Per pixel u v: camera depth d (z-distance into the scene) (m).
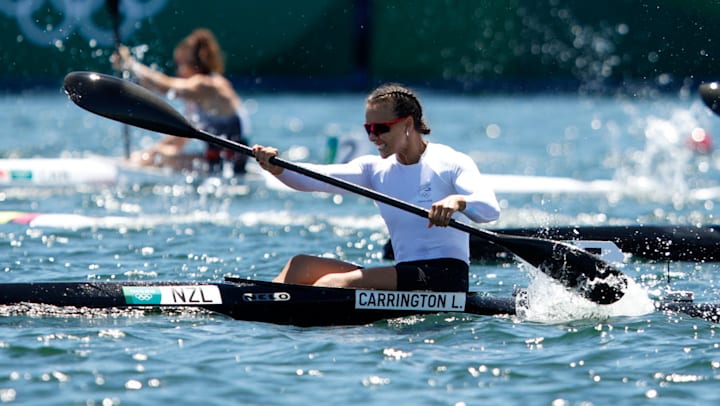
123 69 42.31
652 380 17.28
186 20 69.69
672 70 77.19
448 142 62.19
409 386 16.88
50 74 67.50
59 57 65.75
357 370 17.64
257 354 18.44
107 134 61.72
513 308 21.45
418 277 21.05
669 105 75.75
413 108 20.80
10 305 20.61
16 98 78.69
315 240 31.33
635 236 28.70
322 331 20.25
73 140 58.53
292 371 17.53
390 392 16.56
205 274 25.80
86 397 16.03
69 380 16.80
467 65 83.69
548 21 82.38
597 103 81.50
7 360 17.72
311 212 37.00
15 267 26.12
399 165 21.33
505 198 41.53
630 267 27.56
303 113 75.31
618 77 80.75
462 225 20.66
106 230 31.97
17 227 31.95
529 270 23.91
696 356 18.48
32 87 79.62
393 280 20.94
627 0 79.88
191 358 18.08
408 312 21.05
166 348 18.62
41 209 36.22
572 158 55.41
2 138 58.53
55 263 26.77
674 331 20.17
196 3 72.00
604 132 66.56
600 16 80.75
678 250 28.39
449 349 18.95
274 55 79.00
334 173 21.41
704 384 17.06
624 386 16.98
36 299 20.77
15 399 15.88
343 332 20.14
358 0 81.94
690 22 56.06
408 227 21.34
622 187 44.28
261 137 62.97
